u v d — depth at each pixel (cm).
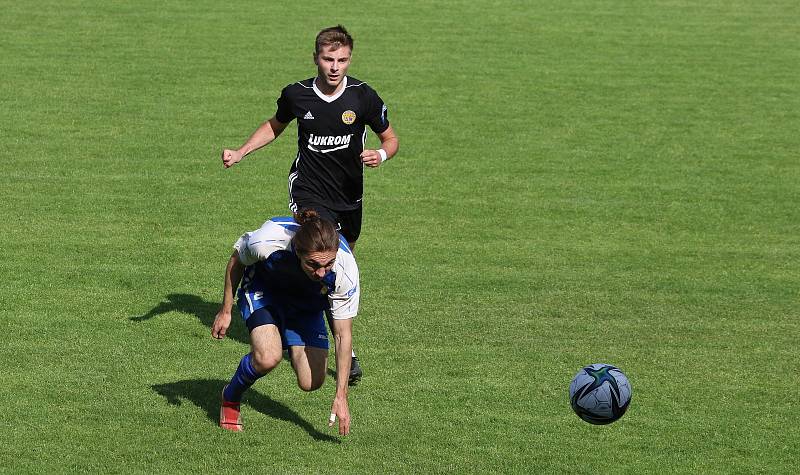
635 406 2481
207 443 2192
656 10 8294
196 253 3491
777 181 4650
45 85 5656
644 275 3481
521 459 2188
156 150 4716
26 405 2327
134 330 2812
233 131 5059
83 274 3234
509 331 2936
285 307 2206
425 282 3319
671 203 4306
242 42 6769
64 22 7038
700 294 3312
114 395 2403
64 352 2639
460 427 2328
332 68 2523
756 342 2931
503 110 5644
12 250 3425
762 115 5731
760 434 2358
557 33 7450
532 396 2509
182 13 7462
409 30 7331
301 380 2211
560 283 3366
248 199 4125
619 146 5097
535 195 4341
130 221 3794
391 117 5438
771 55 7075
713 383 2638
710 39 7456
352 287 2066
